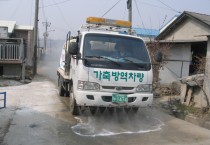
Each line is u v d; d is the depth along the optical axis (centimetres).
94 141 668
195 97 1054
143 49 838
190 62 1448
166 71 1540
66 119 850
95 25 917
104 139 687
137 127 806
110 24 935
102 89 772
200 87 1012
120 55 809
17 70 1930
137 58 818
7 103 1055
